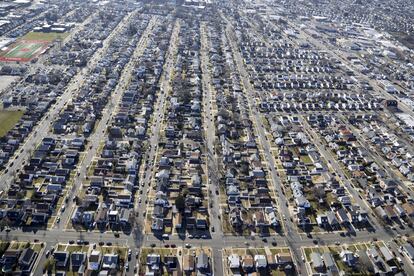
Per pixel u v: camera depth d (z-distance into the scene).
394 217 161.50
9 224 143.38
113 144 192.00
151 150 192.62
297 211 160.00
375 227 156.12
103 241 140.25
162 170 175.38
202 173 179.12
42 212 148.50
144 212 154.38
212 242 143.75
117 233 144.00
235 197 164.00
